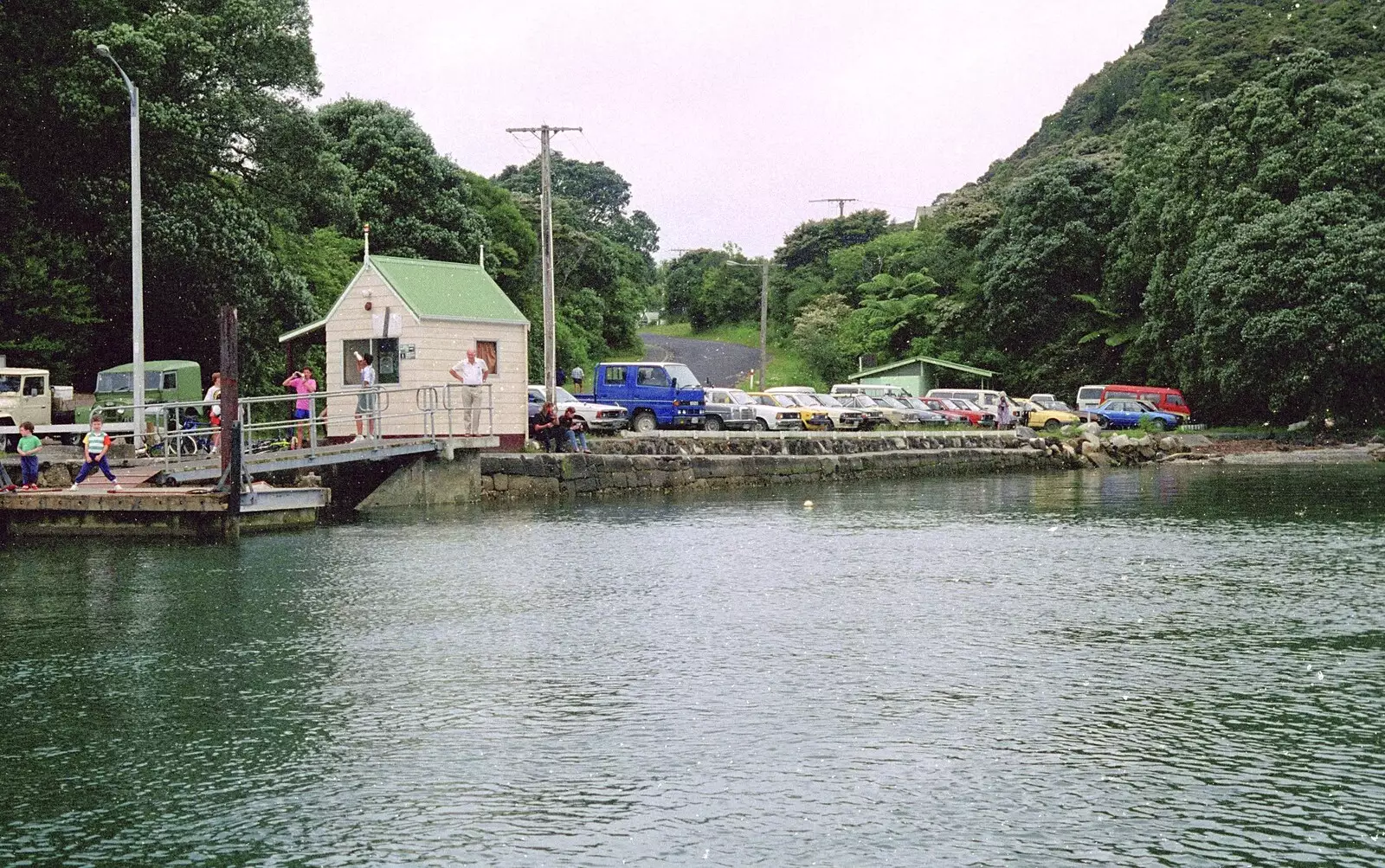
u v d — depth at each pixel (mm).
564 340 89000
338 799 10734
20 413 35344
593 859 9453
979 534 28344
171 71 41156
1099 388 69250
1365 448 57031
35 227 41094
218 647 16188
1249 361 60375
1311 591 20141
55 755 11953
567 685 14180
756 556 24594
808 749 11867
